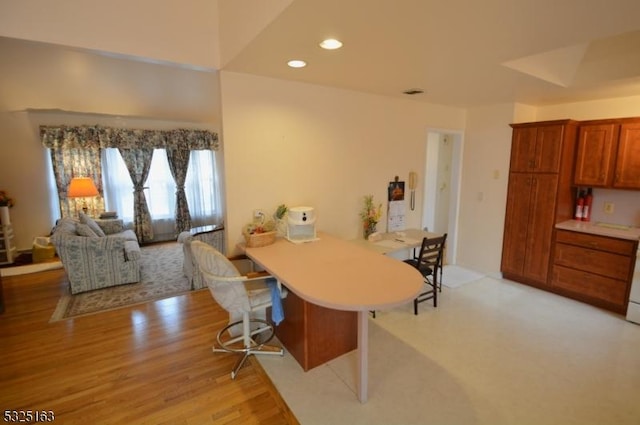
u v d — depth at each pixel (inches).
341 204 144.0
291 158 127.0
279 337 110.5
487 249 175.2
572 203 154.7
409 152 164.6
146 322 122.6
